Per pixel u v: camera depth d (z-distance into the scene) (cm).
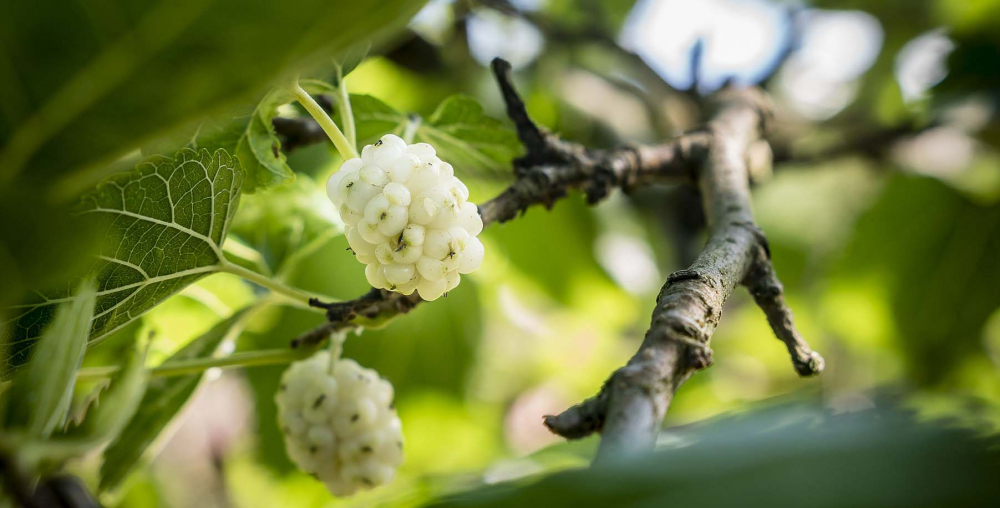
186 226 24
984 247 41
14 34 17
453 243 23
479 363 42
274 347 37
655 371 20
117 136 18
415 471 41
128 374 21
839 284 44
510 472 31
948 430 17
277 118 28
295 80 24
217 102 18
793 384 54
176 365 26
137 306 24
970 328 42
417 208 23
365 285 38
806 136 41
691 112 38
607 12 46
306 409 26
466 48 39
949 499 15
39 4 17
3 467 20
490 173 31
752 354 56
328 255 38
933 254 42
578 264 43
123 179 23
